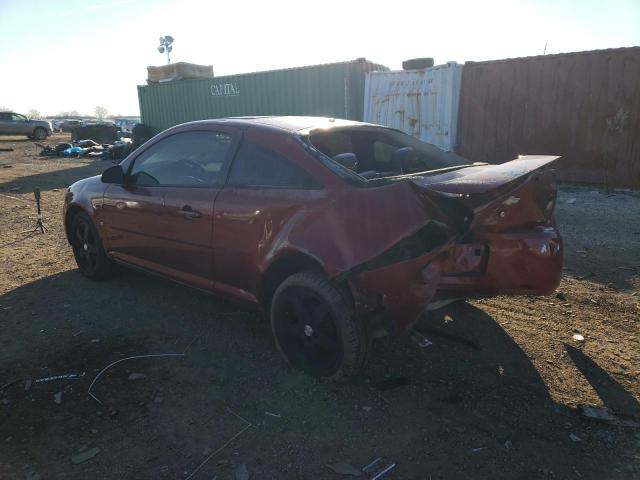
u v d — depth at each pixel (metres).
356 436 2.54
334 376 2.94
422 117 10.89
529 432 2.57
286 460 2.37
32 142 31.22
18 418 2.69
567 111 9.56
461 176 3.20
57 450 2.44
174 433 2.56
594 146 9.42
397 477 2.26
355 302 2.70
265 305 3.36
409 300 2.67
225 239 3.37
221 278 3.53
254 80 14.70
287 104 14.16
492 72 10.16
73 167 16.70
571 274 4.96
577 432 2.58
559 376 3.11
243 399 2.86
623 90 8.95
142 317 4.00
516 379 3.07
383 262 2.61
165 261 3.95
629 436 2.54
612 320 3.91
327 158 3.08
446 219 2.78
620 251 5.73
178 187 3.76
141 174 4.15
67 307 4.21
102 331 3.75
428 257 2.65
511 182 2.78
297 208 2.97
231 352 3.42
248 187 3.30
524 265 3.11
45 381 3.04
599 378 3.09
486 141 10.50
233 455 2.40
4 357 3.35
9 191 11.12
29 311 4.13
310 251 2.81
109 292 4.57
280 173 3.19
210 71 19.02
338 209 2.81
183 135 3.90
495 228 3.06
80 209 4.75
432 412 2.74
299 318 3.04
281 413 2.73
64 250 6.04
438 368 3.20
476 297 3.16
